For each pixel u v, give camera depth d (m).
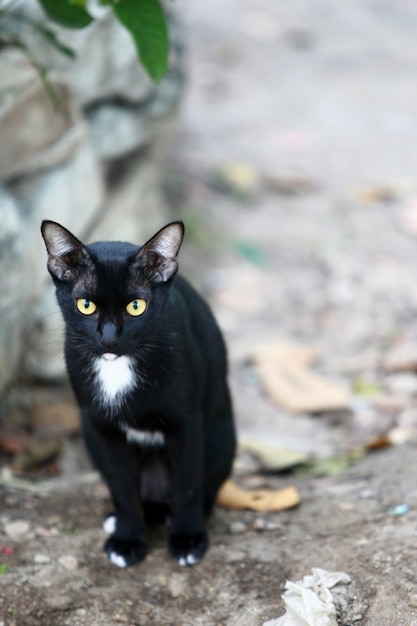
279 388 5.97
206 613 3.57
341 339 6.70
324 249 7.88
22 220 5.32
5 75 5.26
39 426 5.31
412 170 9.24
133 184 6.90
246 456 5.20
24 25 5.51
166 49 4.16
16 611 3.57
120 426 3.84
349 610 3.43
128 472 3.95
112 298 3.53
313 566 3.71
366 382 6.07
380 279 7.41
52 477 4.90
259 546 3.96
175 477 3.95
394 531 3.84
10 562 3.86
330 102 10.75
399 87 11.16
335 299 7.20
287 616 3.39
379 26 12.85
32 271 5.40
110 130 6.41
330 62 11.81
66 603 3.62
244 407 5.87
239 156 9.45
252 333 6.79
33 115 5.36
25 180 5.43
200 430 3.91
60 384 5.64
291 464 4.99
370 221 8.33
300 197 8.76
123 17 4.10
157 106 6.80
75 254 3.54
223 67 11.49
